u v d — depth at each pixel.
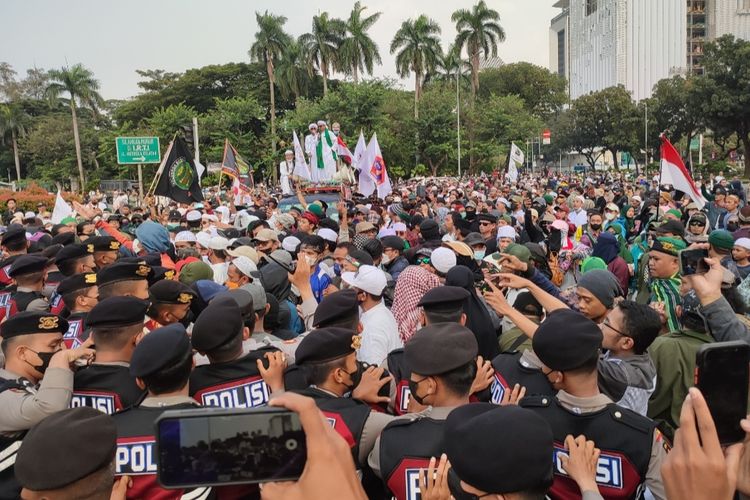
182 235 9.42
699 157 71.12
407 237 11.77
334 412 3.13
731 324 3.34
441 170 62.59
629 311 3.63
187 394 3.13
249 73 73.62
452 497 2.32
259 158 60.00
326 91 60.22
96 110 82.19
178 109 59.72
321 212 12.13
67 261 6.25
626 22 103.50
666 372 3.92
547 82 92.31
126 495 2.83
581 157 109.25
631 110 75.12
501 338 4.68
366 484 3.18
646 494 2.89
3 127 75.69
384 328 4.78
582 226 12.33
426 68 61.19
